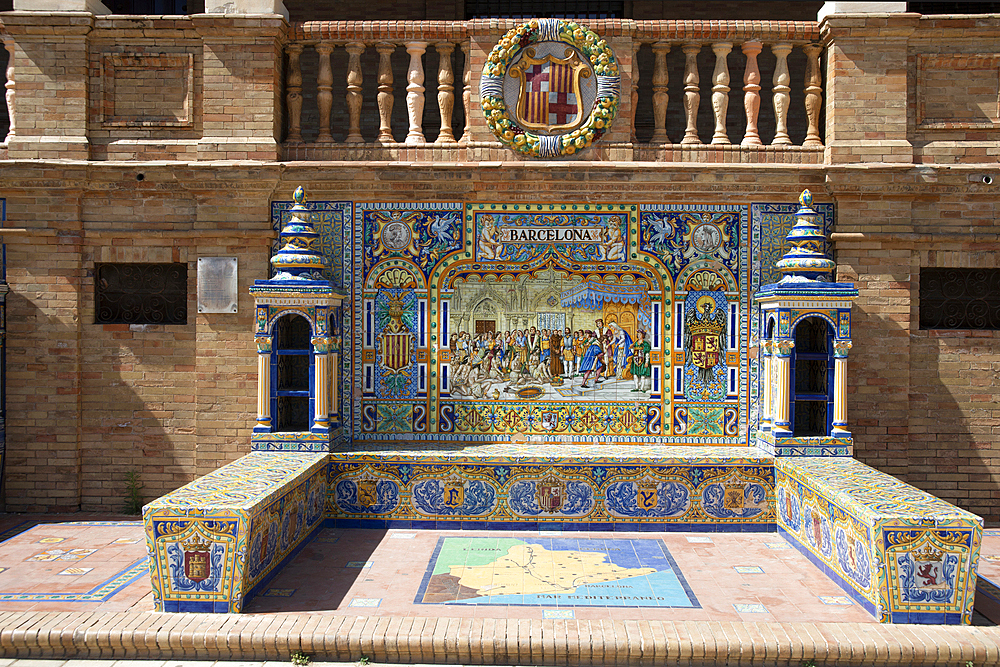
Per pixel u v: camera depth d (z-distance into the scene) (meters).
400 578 6.91
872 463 8.75
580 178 8.87
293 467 7.60
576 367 9.09
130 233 9.02
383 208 9.05
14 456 9.06
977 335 8.86
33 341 9.03
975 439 8.85
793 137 11.09
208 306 8.93
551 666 5.66
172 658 5.75
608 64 8.77
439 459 8.35
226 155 8.86
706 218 8.96
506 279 9.09
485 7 11.80
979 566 7.42
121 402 9.12
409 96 9.14
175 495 6.43
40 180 8.86
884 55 8.72
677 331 8.99
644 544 7.91
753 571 7.12
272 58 8.87
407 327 9.11
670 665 5.63
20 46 8.96
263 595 6.48
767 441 8.51
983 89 8.82
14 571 7.11
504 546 7.84
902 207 8.77
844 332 8.16
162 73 9.05
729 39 8.97
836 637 5.68
